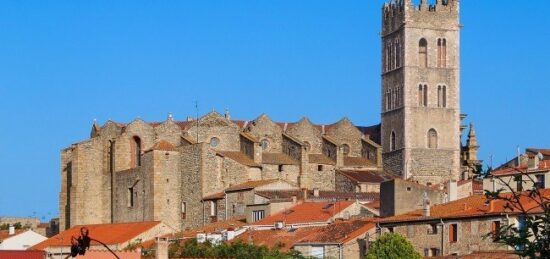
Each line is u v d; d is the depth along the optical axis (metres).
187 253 154.00
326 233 159.25
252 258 148.62
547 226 51.38
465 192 183.25
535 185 54.84
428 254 145.25
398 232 149.75
